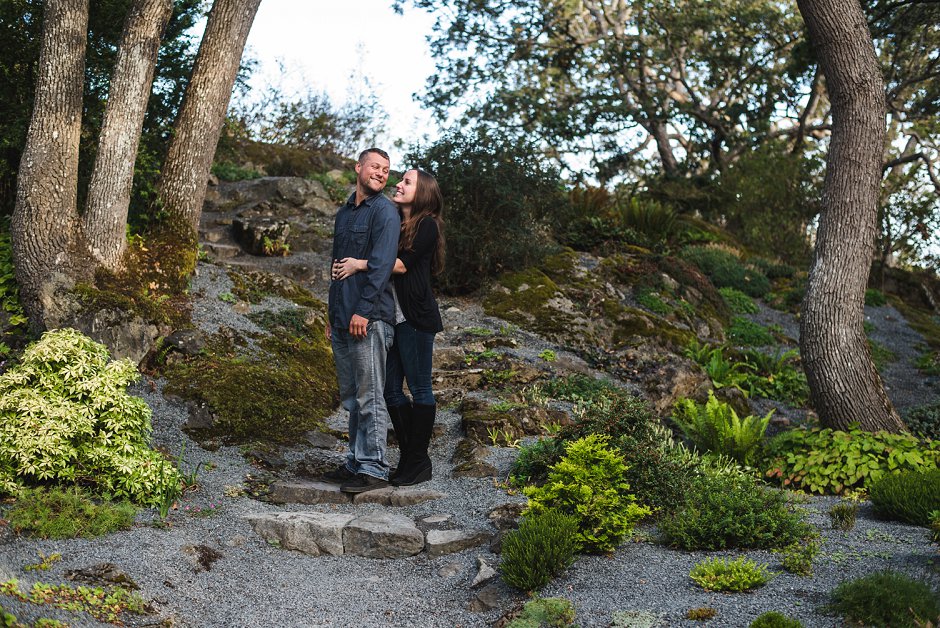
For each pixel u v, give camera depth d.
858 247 7.56
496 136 11.61
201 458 5.88
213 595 3.88
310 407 7.05
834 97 7.79
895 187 18.88
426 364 5.53
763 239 17.80
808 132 22.97
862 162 7.61
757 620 3.13
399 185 5.51
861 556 4.17
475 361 8.99
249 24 8.72
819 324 7.54
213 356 7.23
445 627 3.70
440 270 5.57
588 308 11.13
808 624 3.26
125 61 7.36
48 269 6.96
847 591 3.38
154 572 3.90
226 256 11.11
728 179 19.16
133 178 8.12
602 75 22.25
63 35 6.98
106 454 4.73
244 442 6.25
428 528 4.84
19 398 4.69
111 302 6.95
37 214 6.94
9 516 4.09
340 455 6.36
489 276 11.48
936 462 6.51
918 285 18.81
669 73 22.05
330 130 18.56
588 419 5.59
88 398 4.91
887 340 14.77
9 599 3.04
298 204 13.55
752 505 4.63
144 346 6.96
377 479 5.45
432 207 5.48
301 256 11.61
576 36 23.20
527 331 10.36
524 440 6.65
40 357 4.86
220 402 6.50
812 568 3.99
